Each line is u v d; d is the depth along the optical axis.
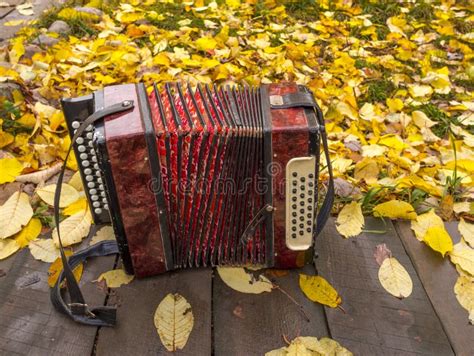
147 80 2.51
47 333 1.43
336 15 3.46
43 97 2.34
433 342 1.44
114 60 2.59
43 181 1.93
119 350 1.39
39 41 2.70
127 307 1.50
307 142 1.39
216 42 2.88
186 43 2.88
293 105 1.44
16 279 1.58
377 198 1.93
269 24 3.23
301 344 1.40
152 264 1.55
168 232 1.50
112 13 3.19
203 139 1.36
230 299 1.54
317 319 1.50
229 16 3.24
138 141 1.34
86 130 1.48
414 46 3.13
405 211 1.81
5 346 1.39
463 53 3.14
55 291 1.49
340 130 2.29
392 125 2.41
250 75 2.63
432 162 2.13
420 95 2.62
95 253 1.64
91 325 1.44
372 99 2.66
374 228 1.81
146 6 3.33
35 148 2.03
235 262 1.62
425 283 1.62
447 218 1.87
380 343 1.44
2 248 1.66
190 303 1.52
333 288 1.57
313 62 2.88
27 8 3.17
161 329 1.44
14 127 2.15
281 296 1.55
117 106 1.40
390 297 1.57
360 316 1.51
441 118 2.50
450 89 2.76
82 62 2.61
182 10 3.32
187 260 1.59
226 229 1.54
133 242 1.49
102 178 1.39
